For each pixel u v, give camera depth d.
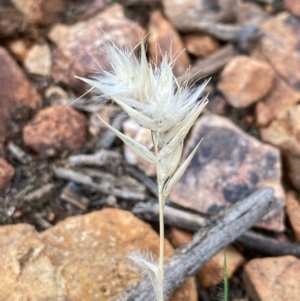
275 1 0.24
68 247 0.16
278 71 0.22
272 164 0.18
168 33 0.22
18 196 0.18
